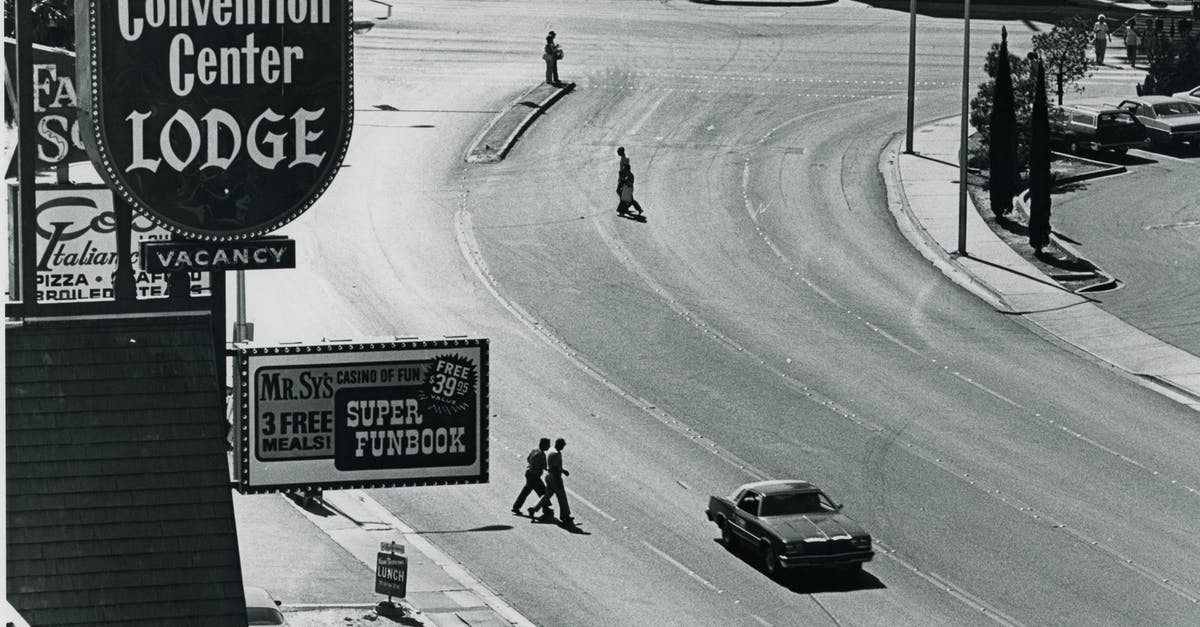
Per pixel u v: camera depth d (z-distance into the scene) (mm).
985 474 42594
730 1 94375
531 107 73938
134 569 24562
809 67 82375
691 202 63375
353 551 37250
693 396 47219
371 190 63812
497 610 34375
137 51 28500
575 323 52125
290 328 50656
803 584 36688
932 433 44938
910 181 65812
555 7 93000
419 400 30078
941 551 38375
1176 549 38688
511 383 47625
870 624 34625
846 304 54156
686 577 36844
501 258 57375
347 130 29359
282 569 35750
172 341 25969
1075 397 47375
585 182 65375
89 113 28656
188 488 25141
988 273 56688
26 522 24531
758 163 68125
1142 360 49969
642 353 50000
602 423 45344
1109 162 69438
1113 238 60156
